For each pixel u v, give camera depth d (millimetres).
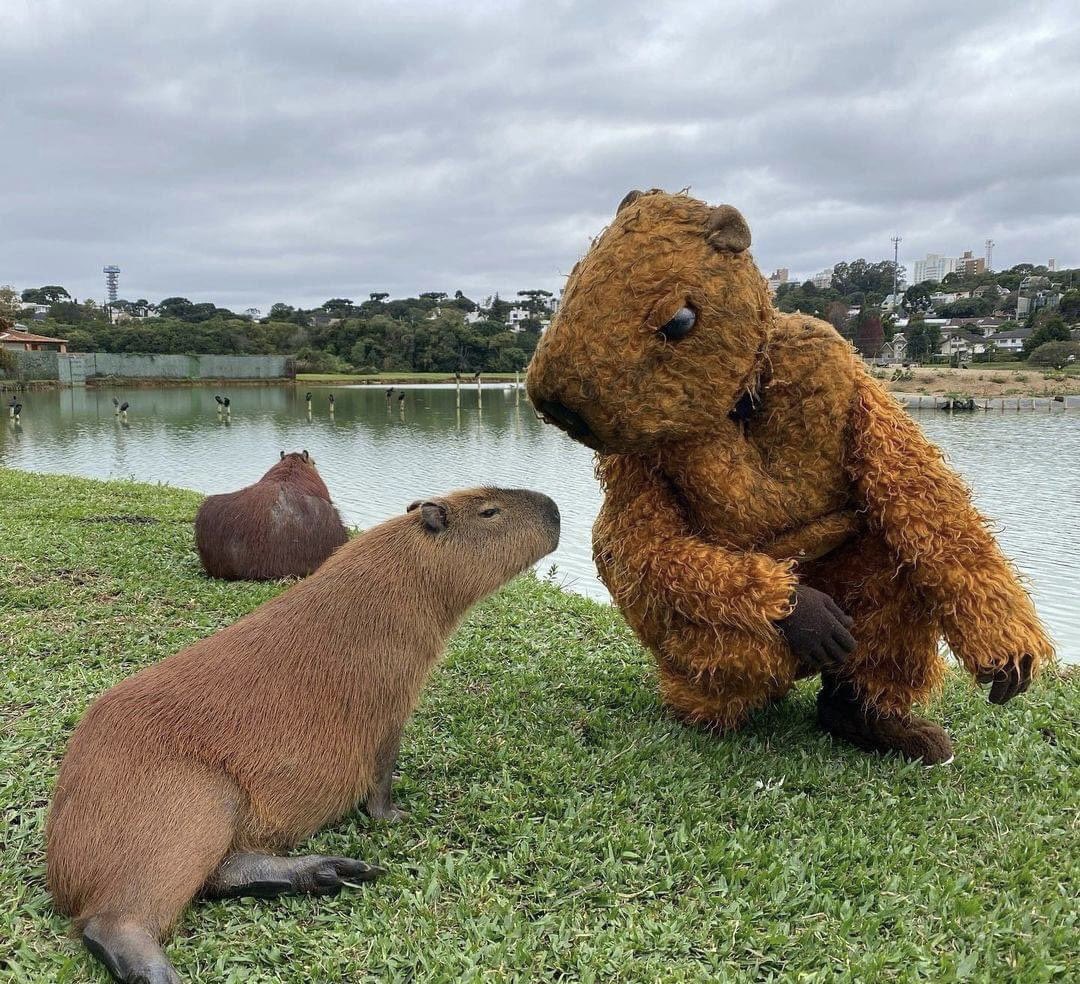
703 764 1961
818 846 1668
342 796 1595
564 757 1982
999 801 1858
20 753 1933
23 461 10953
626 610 2012
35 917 1439
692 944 1425
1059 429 16609
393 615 1635
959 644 1790
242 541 3387
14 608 2914
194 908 1461
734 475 1779
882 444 1800
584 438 1748
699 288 1595
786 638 1809
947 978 1348
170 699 1479
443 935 1425
